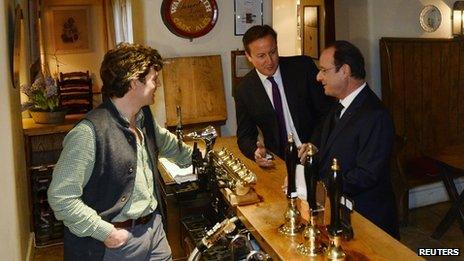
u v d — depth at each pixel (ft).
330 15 14.20
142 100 5.72
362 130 6.28
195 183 7.38
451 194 11.11
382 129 6.20
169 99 11.59
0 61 7.86
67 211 5.23
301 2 15.85
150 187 6.08
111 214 5.60
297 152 5.22
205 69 11.79
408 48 12.74
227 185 6.18
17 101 10.36
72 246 5.66
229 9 11.87
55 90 12.00
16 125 9.79
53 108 11.93
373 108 6.31
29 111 12.55
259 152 7.55
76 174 5.27
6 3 8.47
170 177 7.57
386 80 12.58
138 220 5.82
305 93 8.66
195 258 5.46
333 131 6.63
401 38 12.67
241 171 6.14
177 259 7.64
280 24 16.31
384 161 6.19
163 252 6.23
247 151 7.97
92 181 5.49
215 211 7.03
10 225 8.23
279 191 6.36
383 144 6.19
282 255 4.68
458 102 13.53
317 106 8.73
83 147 5.30
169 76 11.57
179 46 11.70
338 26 14.10
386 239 4.94
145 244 5.89
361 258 4.56
